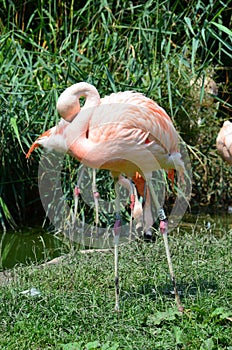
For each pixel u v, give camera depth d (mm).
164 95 12117
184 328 5969
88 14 12164
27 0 13656
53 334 6035
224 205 14195
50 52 11836
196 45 10766
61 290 7344
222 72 15117
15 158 11875
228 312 6148
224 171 14234
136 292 7059
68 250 10031
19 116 11398
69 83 11531
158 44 11656
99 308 6613
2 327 6176
